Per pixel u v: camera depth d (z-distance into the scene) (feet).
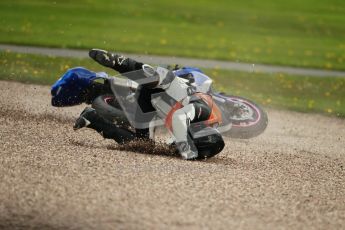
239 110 141.49
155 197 90.94
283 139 150.82
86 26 370.12
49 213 81.97
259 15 480.64
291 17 482.28
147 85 117.29
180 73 126.62
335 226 87.04
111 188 93.20
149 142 121.19
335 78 273.95
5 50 265.95
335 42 397.39
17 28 338.54
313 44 383.04
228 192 96.78
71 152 112.68
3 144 114.52
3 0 451.94
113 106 125.29
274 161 124.16
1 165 100.12
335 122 184.34
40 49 279.49
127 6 473.67
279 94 229.04
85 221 80.18
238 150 132.36
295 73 279.28
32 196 87.20
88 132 133.80
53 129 133.80
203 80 126.31
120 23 396.16
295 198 97.76
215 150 116.88
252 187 101.09
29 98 171.32
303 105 207.82
